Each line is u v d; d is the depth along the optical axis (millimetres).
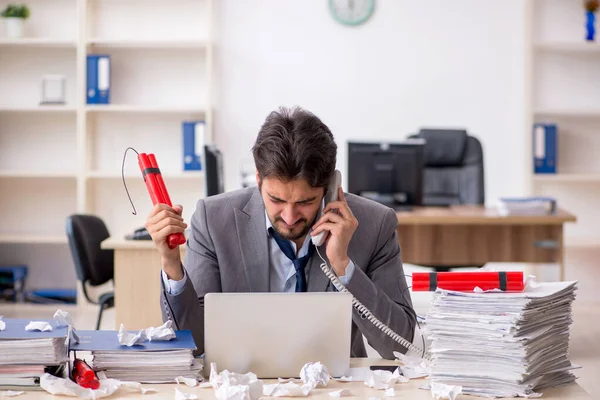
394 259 2256
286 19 6043
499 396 1728
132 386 1747
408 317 2160
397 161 5035
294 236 1974
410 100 6078
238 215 2215
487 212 4984
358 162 5023
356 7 6020
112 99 6086
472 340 1736
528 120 5938
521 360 1713
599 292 6223
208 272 2191
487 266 5996
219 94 6086
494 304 1729
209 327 1824
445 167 5547
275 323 1836
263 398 1713
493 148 6094
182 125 5820
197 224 2238
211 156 3865
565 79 6117
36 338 1695
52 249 6191
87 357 2057
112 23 6035
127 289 3932
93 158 6117
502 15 6035
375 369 1941
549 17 6074
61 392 1670
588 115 6121
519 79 6055
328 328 1850
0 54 6066
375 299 2035
